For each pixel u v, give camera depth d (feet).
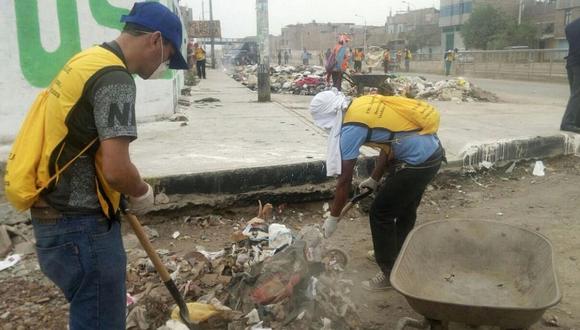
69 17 23.57
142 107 27.27
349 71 64.64
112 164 6.52
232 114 32.09
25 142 6.76
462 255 10.58
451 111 35.04
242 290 11.09
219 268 12.69
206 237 15.74
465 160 20.71
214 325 10.28
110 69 6.61
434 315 7.92
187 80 63.62
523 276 9.81
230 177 16.92
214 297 11.30
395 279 8.32
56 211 6.84
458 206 18.42
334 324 10.42
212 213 16.94
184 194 16.56
